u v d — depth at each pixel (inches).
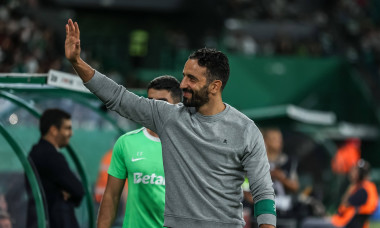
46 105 1282.0
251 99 2443.4
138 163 582.6
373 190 1189.1
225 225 463.2
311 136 1895.9
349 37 3213.6
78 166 786.2
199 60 463.2
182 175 463.8
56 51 2084.2
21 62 1796.3
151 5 2691.9
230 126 464.4
